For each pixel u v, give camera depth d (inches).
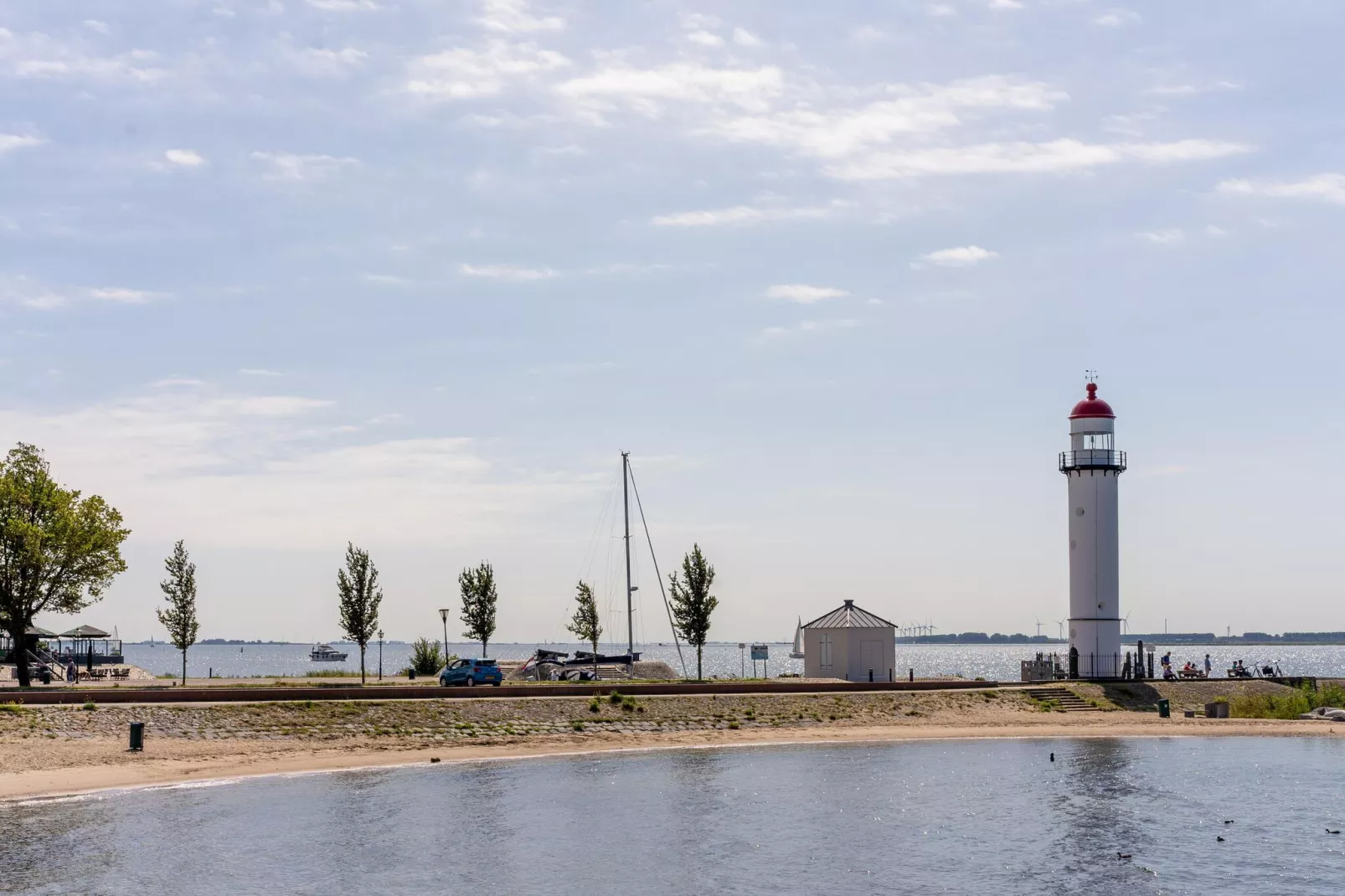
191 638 3548.2
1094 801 2047.2
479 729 2581.2
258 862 1528.1
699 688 3058.6
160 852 1553.9
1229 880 1537.9
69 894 1352.1
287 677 4003.4
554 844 1676.9
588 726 2694.4
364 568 3312.0
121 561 2999.5
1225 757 2581.2
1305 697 3449.8
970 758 2529.5
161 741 2252.7
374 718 2536.9
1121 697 3385.8
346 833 1704.0
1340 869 1592.0
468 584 3816.4
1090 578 3570.4
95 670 3944.4
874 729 2886.3
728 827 1806.1
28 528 2822.3
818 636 3636.8
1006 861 1622.8
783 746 2642.7
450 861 1567.4
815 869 1562.5
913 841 1733.5
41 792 1889.8
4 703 2284.7
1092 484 3575.3
